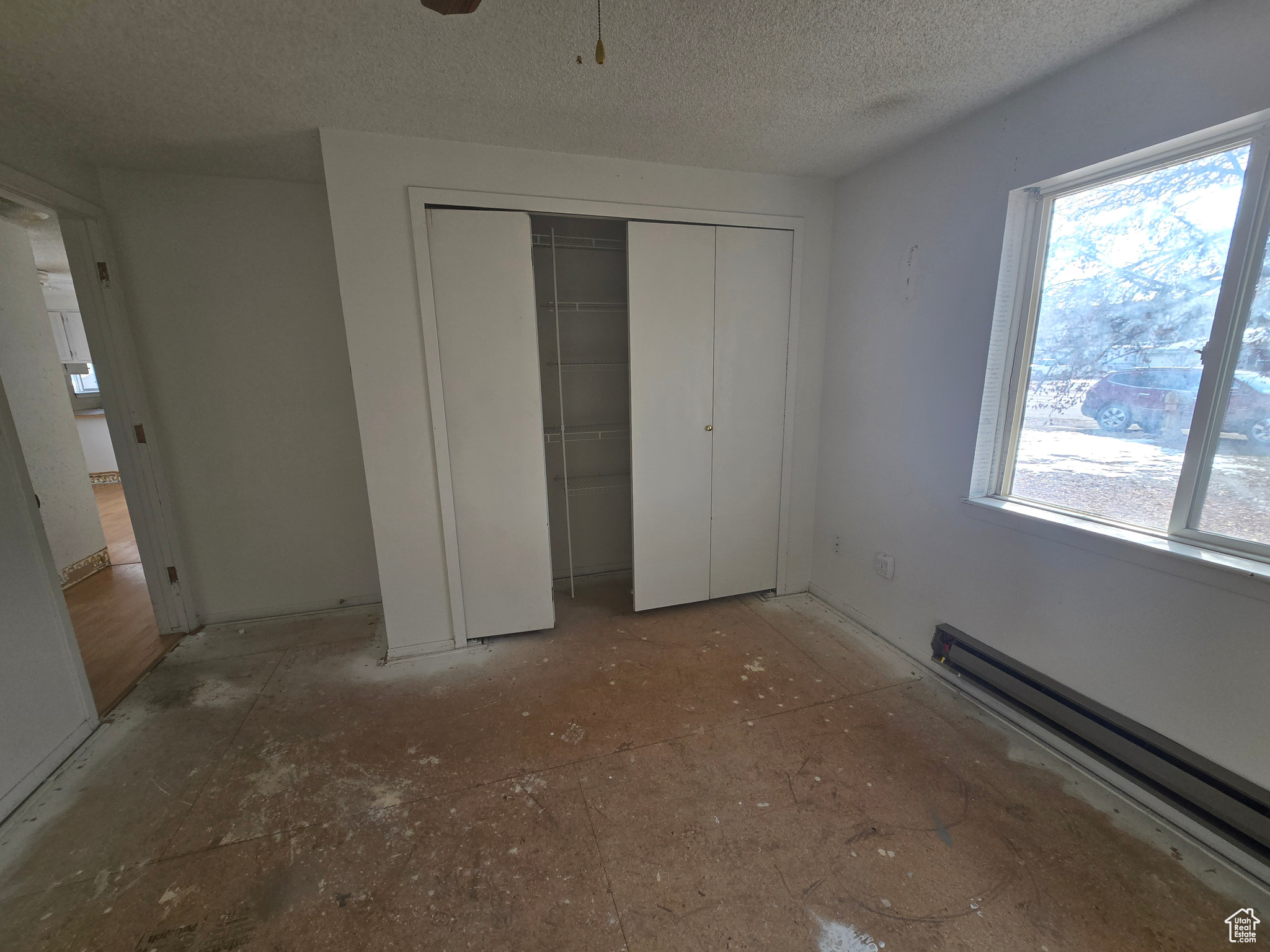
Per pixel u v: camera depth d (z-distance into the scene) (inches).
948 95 66.6
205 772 65.9
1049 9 50.2
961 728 72.2
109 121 68.6
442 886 51.0
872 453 95.2
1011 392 74.2
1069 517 67.4
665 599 105.5
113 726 74.6
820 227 100.0
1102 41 55.4
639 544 101.4
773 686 82.5
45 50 52.5
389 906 49.3
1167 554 54.4
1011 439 75.2
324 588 109.4
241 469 100.7
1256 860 49.8
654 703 78.9
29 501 64.6
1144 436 59.9
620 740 71.1
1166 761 56.1
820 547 111.7
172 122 69.5
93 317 86.9
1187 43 50.3
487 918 48.1
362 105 66.7
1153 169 56.7
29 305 118.3
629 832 56.9
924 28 52.9
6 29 48.9
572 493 115.0
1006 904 48.3
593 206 86.1
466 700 80.1
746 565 110.3
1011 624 72.9
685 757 67.6
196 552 101.1
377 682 84.7
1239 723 50.9
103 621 106.0
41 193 74.6
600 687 82.8
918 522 86.7
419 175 77.7
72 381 228.1
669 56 57.3
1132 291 59.8
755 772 64.9
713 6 48.9
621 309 108.8
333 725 74.6
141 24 49.3
